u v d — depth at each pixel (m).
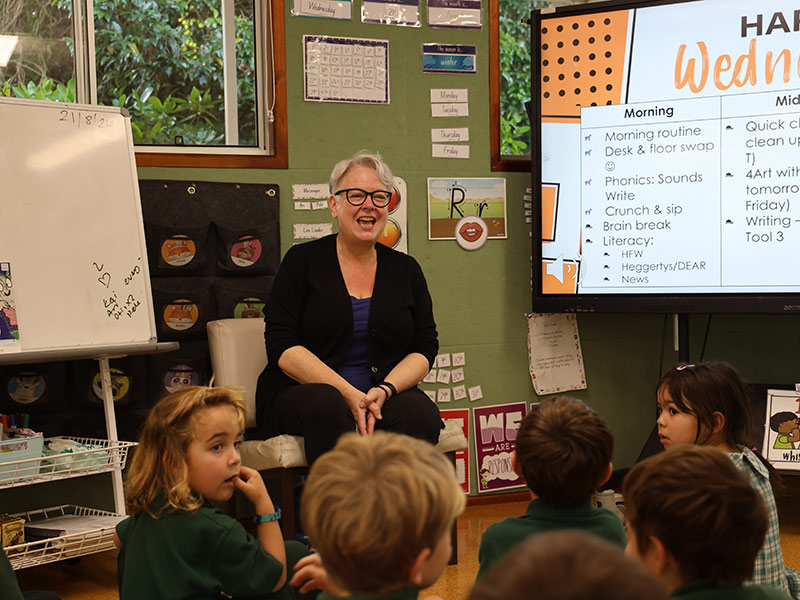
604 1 3.68
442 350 3.82
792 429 3.43
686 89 3.60
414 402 2.81
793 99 3.47
